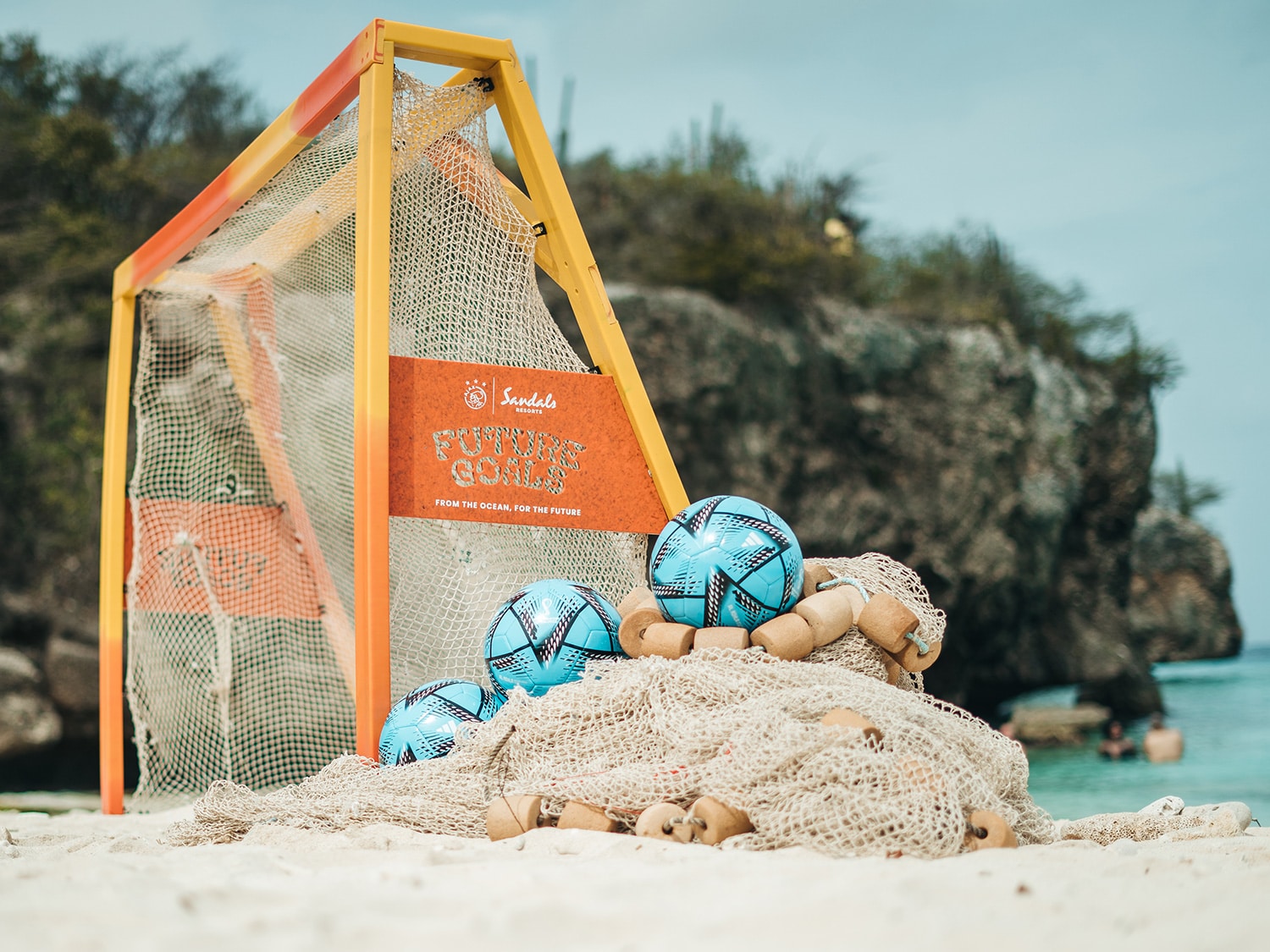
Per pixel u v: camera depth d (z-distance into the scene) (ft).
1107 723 124.57
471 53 21.16
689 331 112.68
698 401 111.96
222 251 26.89
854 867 10.64
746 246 126.21
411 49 20.54
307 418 26.27
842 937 7.79
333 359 25.25
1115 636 149.28
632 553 21.84
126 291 29.45
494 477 20.18
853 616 16.16
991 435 129.29
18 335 96.68
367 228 19.40
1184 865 10.70
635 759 14.74
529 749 15.31
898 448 126.00
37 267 101.91
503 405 20.52
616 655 17.26
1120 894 9.20
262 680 28.81
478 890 9.62
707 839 12.77
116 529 28.58
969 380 130.52
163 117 131.75
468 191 21.97
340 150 21.86
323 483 25.94
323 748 28.22
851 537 120.26
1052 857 11.71
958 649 129.39
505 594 21.17
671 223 136.77
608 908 8.66
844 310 128.36
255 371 27.55
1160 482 211.00
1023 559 132.67
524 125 21.98
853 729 12.90
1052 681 140.97
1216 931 7.77
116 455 28.91
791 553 16.06
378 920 8.29
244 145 129.90
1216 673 226.58
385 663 18.28
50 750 80.02
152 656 28.58
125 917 8.32
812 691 13.83
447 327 21.52
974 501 126.82
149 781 28.19
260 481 27.84
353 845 13.74
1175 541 199.62
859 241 146.72
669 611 16.31
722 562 15.75
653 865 11.05
